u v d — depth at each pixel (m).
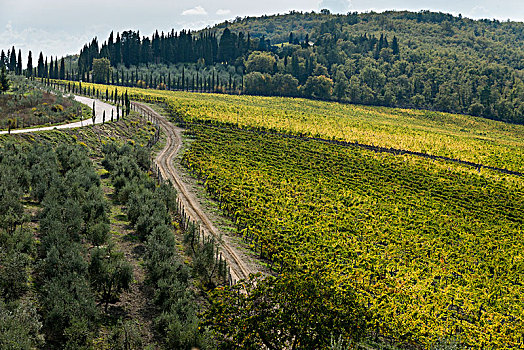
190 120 141.50
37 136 77.69
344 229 66.75
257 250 54.66
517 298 52.44
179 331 30.56
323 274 45.94
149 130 116.81
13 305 28.41
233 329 30.69
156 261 39.81
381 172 107.88
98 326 31.25
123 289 36.84
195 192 74.94
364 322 32.38
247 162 101.62
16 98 111.81
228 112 164.62
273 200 76.25
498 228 78.19
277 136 135.50
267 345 30.47
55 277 32.22
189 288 38.88
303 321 30.12
